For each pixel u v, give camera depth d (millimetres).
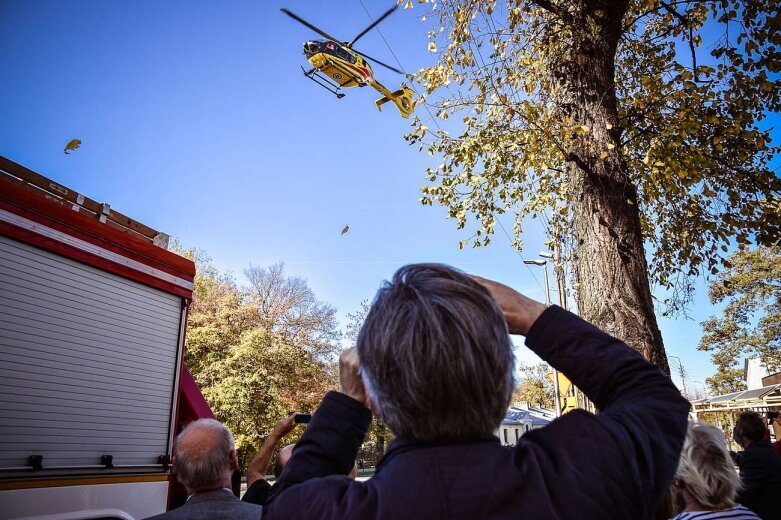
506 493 813
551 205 9289
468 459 854
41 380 3092
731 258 27562
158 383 3947
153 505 3672
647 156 5801
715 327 30609
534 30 6875
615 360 1014
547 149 6891
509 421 34906
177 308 4262
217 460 2340
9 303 2982
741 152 6461
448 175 8469
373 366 932
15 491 2836
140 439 3707
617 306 4949
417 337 890
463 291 950
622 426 900
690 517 2420
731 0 6148
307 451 1052
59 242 3293
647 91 7215
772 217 6547
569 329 1053
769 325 28984
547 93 6672
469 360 875
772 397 22219
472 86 7281
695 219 7453
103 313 3574
